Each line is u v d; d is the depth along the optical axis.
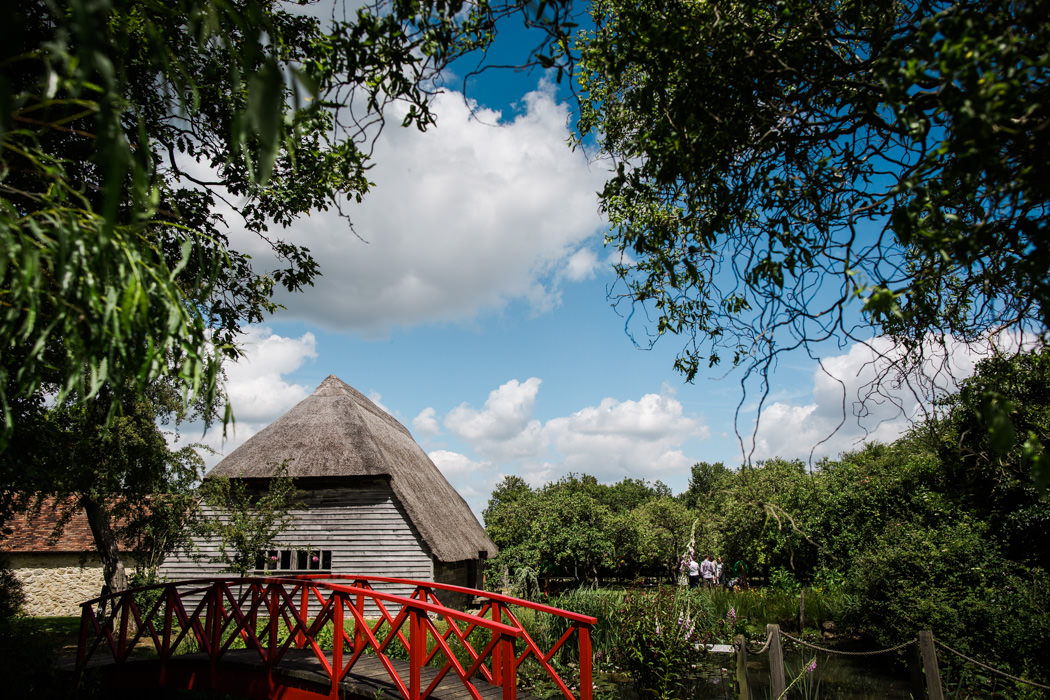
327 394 19.69
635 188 3.37
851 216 2.82
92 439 10.77
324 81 3.13
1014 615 8.75
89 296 2.34
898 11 2.71
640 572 27.31
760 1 2.86
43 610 21.03
